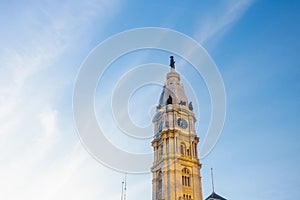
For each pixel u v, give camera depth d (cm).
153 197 15262
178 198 13912
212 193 13838
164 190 14375
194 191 14538
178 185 14288
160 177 15475
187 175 15025
